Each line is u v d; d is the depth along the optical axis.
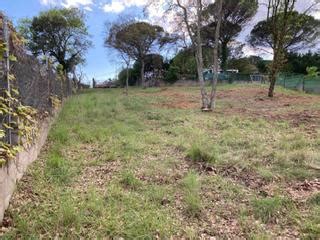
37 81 5.90
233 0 33.19
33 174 4.30
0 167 3.17
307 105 13.07
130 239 2.96
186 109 12.47
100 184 4.23
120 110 11.36
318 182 4.40
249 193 4.07
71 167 4.77
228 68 43.16
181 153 5.82
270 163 5.20
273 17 16.34
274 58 16.62
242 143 6.43
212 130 7.95
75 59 38.12
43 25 36.59
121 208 3.51
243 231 3.20
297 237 3.10
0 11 3.66
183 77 40.56
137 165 5.06
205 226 3.29
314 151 5.76
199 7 12.06
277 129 7.96
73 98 16.23
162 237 3.03
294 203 3.74
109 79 43.84
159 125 8.70
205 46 36.88
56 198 3.66
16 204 3.45
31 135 4.68
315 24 36.50
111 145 6.21
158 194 3.89
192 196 3.81
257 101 15.25
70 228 3.07
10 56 3.69
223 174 4.73
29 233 2.94
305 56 43.50
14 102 3.96
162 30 39.03
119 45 39.16
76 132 7.28
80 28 37.44
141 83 41.44
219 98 16.94
